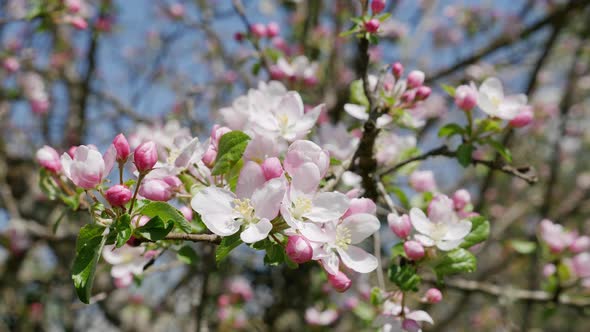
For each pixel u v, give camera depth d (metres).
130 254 2.40
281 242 1.62
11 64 5.00
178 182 1.83
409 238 2.02
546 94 7.56
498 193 7.38
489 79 2.36
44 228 4.62
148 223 1.58
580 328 8.30
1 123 5.88
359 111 2.37
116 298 5.03
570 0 4.30
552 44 4.32
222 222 1.55
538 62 4.32
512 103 2.31
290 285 4.29
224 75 5.44
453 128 2.32
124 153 1.68
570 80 6.39
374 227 1.74
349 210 1.78
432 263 2.01
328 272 1.72
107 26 5.30
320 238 1.59
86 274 1.52
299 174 1.62
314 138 2.58
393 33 5.96
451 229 1.97
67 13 3.67
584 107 7.72
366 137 2.12
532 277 4.55
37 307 5.18
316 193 1.67
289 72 3.14
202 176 1.90
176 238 1.58
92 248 1.55
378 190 2.26
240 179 1.60
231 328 4.41
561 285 3.15
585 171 8.38
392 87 2.38
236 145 1.72
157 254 2.22
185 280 4.48
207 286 3.17
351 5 4.98
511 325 4.27
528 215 6.95
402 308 1.98
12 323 5.24
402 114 2.35
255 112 2.08
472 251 2.29
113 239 1.55
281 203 1.56
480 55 4.66
